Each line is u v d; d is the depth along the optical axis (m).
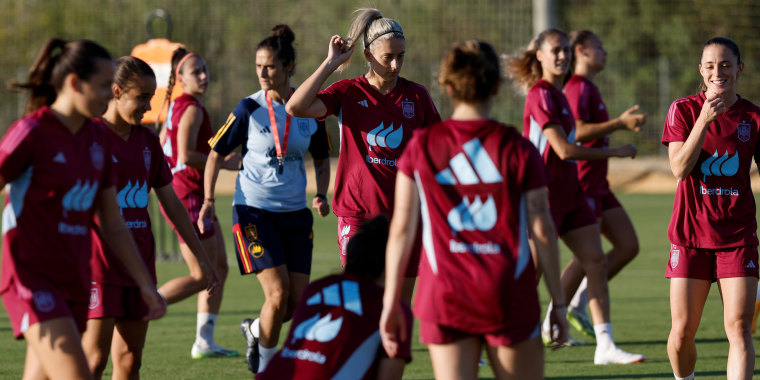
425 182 12.84
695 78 100.19
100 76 13.90
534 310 12.91
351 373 13.20
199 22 109.88
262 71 22.02
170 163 25.66
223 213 70.00
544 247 12.88
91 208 14.56
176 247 51.09
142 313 17.06
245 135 22.33
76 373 13.56
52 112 13.91
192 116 24.97
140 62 17.11
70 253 14.15
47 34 100.81
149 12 107.25
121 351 17.55
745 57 97.88
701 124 17.30
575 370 23.06
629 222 27.12
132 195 17.28
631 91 100.44
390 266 12.84
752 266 17.98
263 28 112.00
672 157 18.27
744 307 17.84
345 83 20.42
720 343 26.23
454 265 12.75
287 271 22.12
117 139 17.11
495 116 90.88
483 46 13.05
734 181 18.11
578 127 25.55
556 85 24.14
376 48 20.00
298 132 22.31
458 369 12.88
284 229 22.31
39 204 13.81
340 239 20.64
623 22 109.38
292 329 13.62
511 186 12.69
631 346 26.20
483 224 12.73
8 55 99.06
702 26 105.38
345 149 20.44
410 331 13.47
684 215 18.39
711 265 18.41
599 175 26.52
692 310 18.44
